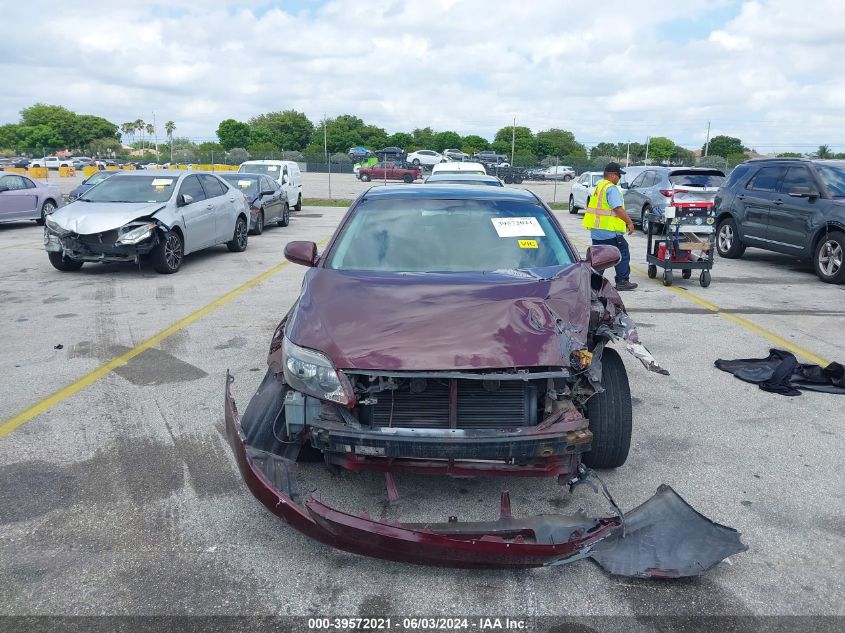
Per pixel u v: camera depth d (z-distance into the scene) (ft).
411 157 200.95
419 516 12.09
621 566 10.59
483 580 10.48
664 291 32.32
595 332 13.05
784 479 13.69
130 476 13.48
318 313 12.55
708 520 11.40
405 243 15.53
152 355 21.35
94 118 394.73
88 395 17.81
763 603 9.97
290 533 11.66
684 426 16.30
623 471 13.96
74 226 33.78
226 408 11.93
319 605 9.86
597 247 16.07
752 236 40.86
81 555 10.93
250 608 9.77
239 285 32.91
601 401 13.28
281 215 59.52
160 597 9.96
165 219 35.17
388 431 10.97
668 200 51.70
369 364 11.04
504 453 10.79
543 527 10.49
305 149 299.17
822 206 35.12
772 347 22.94
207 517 12.09
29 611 9.62
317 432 11.14
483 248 15.40
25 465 13.87
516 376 10.88
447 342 11.39
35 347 22.17
